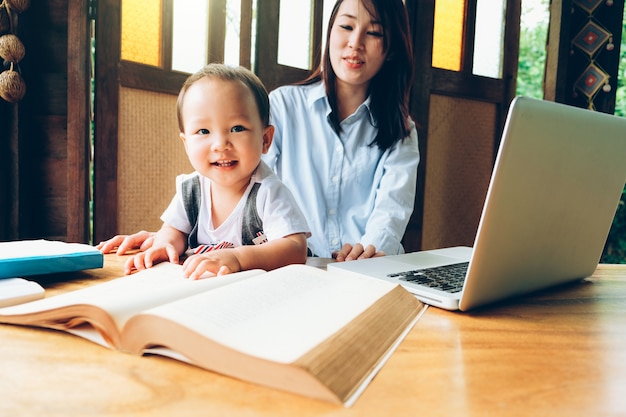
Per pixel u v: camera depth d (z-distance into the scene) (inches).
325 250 64.9
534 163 24.2
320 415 13.4
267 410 13.6
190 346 16.1
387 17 57.2
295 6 89.4
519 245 25.9
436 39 101.7
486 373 17.1
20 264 27.9
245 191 41.3
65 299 20.2
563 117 25.2
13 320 20.2
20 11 72.6
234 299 19.1
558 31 110.7
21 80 72.1
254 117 37.9
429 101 100.3
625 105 170.4
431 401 14.7
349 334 17.2
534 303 28.6
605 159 29.7
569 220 29.1
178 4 82.2
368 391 15.2
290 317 18.0
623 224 144.3
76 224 75.3
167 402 13.9
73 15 73.2
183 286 22.4
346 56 58.4
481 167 112.5
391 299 23.1
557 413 14.2
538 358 19.0
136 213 80.8
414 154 64.6
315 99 65.7
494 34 109.3
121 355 17.4
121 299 19.1
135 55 79.3
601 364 18.6
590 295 31.1
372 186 64.9
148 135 81.4
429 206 105.0
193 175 43.6
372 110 64.0
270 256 34.4
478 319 24.5
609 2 112.2
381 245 55.2
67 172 78.7
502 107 112.1
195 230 43.3
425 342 20.3
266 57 86.4
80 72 74.1
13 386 14.8
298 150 66.4
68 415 13.1
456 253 41.4
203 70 38.4
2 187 74.2
